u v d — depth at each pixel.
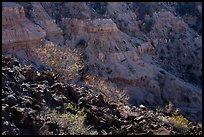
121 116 7.99
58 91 8.06
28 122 5.89
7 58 9.38
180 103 36.94
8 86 7.05
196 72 44.75
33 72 8.63
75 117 6.71
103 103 8.59
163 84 38.00
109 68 35.31
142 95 34.78
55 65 13.34
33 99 6.86
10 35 29.72
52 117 6.52
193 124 10.46
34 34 31.25
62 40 36.03
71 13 39.53
